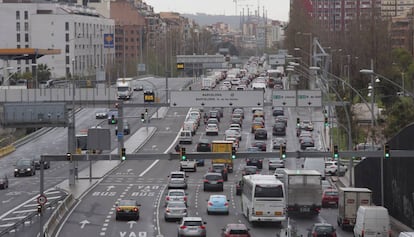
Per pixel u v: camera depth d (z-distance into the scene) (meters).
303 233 147.38
